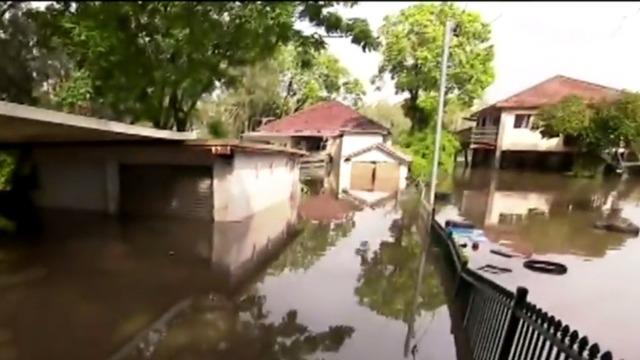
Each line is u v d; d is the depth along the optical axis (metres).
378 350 5.80
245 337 6.06
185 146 13.27
